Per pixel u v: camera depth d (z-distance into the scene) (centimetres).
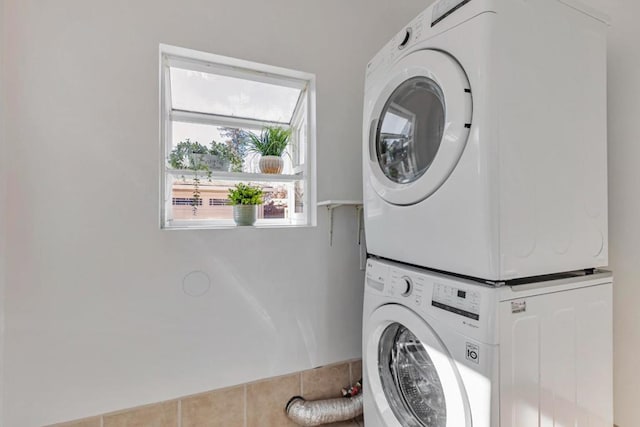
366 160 131
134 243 130
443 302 93
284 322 156
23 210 117
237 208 154
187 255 138
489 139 82
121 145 128
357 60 175
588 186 103
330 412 153
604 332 104
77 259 123
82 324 124
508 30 85
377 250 124
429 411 110
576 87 100
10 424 116
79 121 123
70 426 122
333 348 166
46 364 120
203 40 142
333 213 167
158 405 134
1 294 114
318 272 163
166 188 148
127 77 129
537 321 89
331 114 168
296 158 182
